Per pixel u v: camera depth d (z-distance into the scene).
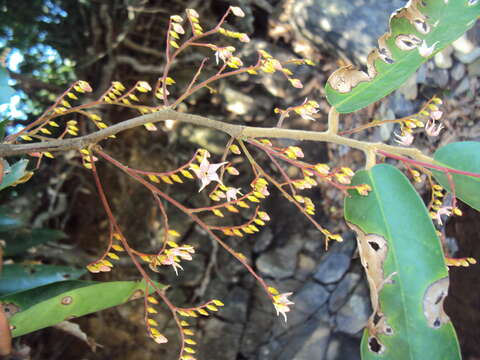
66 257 0.48
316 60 0.46
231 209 0.17
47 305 0.19
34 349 0.48
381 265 0.16
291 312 0.49
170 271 0.52
